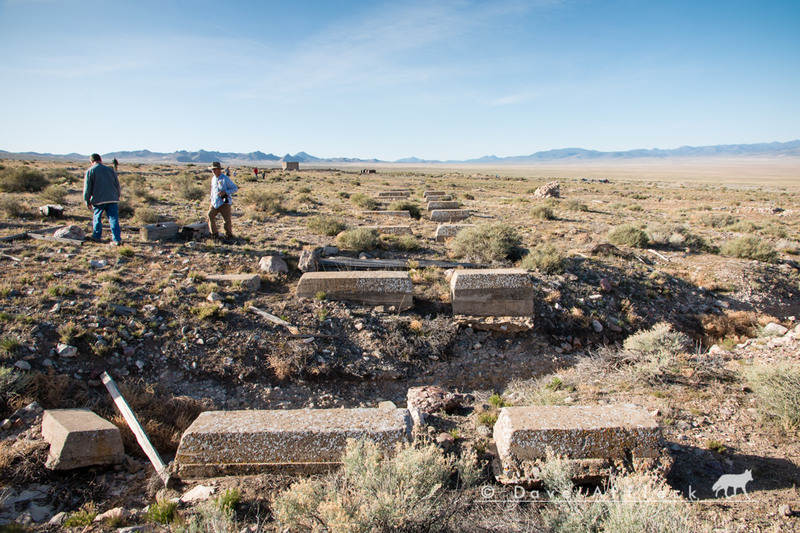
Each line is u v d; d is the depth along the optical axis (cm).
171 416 585
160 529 355
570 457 396
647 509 320
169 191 2462
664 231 1683
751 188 7225
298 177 5075
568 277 1118
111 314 733
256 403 649
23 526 361
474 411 580
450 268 1141
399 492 327
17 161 5209
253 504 377
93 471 447
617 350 876
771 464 422
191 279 907
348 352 767
